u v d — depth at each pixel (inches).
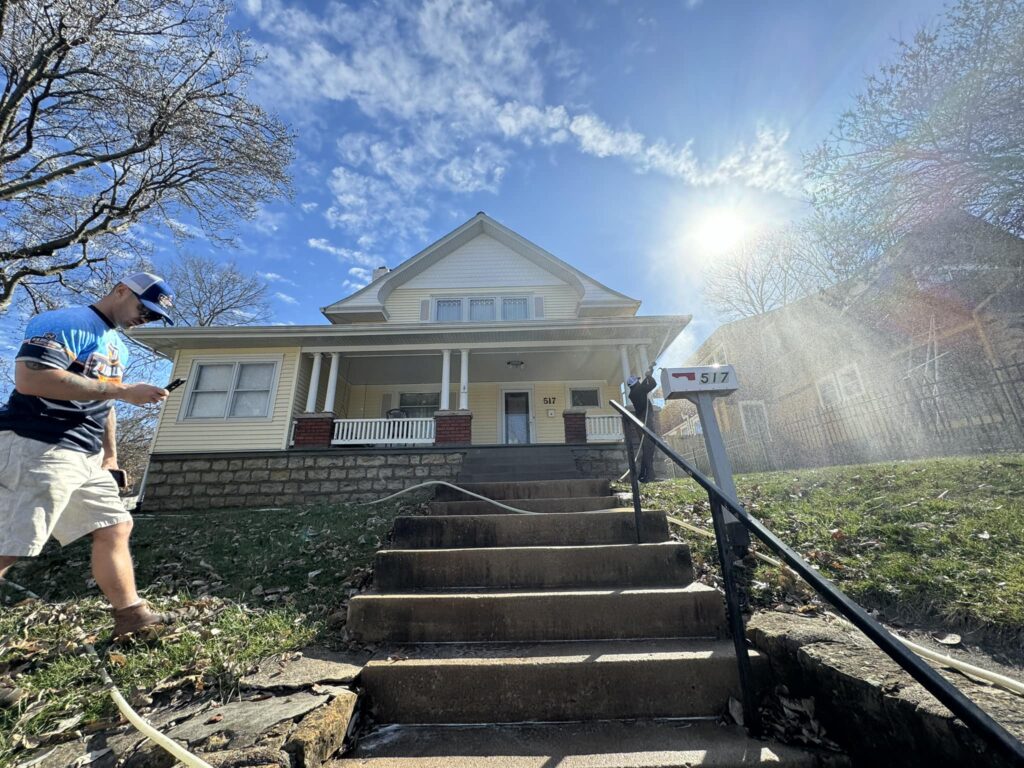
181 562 148.7
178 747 52.8
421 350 394.9
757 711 68.4
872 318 435.2
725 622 90.9
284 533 177.2
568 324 374.3
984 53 265.3
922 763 49.0
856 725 58.2
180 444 347.3
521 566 110.1
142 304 92.0
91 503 86.5
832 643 70.6
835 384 503.5
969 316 354.0
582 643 88.7
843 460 347.3
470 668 76.7
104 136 320.5
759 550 119.4
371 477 313.1
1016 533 104.1
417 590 109.2
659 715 73.6
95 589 123.9
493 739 68.2
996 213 288.7
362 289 483.2
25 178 321.4
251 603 114.1
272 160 339.3
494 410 485.7
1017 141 265.9
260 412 360.5
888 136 312.8
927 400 284.4
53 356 77.2
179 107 299.4
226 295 865.5
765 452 432.8
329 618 101.0
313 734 57.2
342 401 467.8
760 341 627.2
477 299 494.3
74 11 252.8
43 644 88.0
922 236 328.2
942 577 92.0
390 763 60.7
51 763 54.7
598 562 109.2
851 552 111.7
